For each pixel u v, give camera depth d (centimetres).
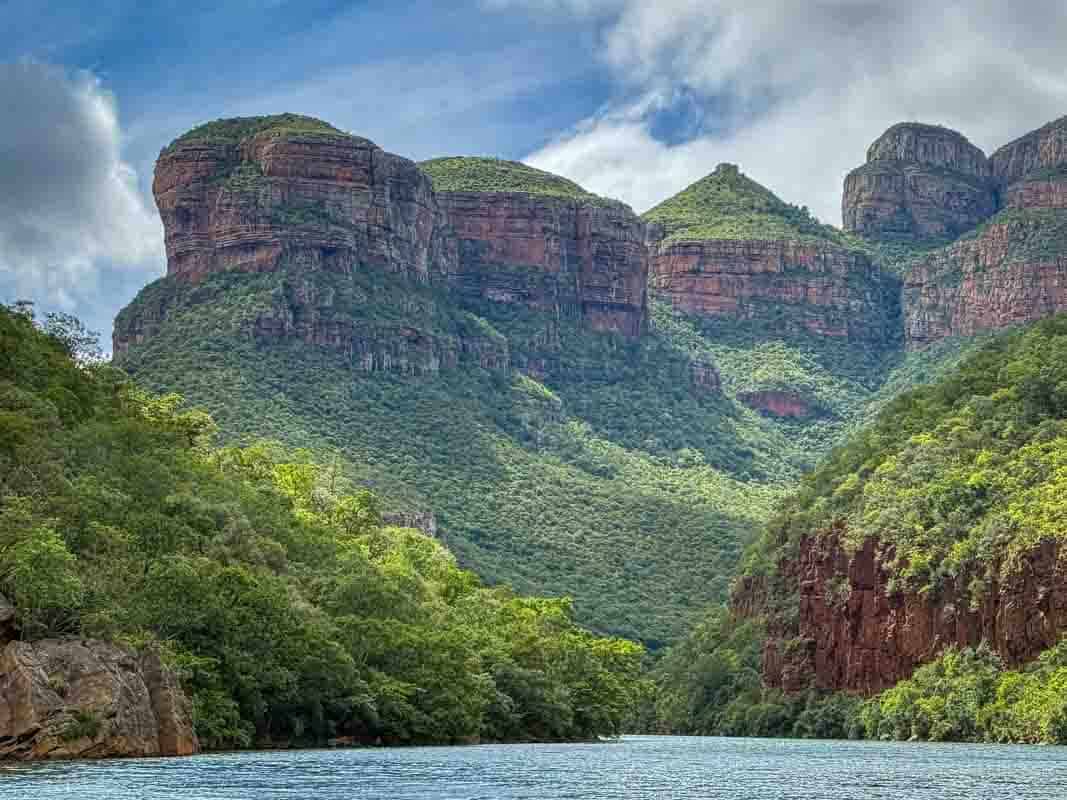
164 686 12581
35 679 11638
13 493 13400
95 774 10750
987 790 11394
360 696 15375
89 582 12800
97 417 17362
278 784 10681
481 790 10944
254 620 14250
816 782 12181
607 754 16300
